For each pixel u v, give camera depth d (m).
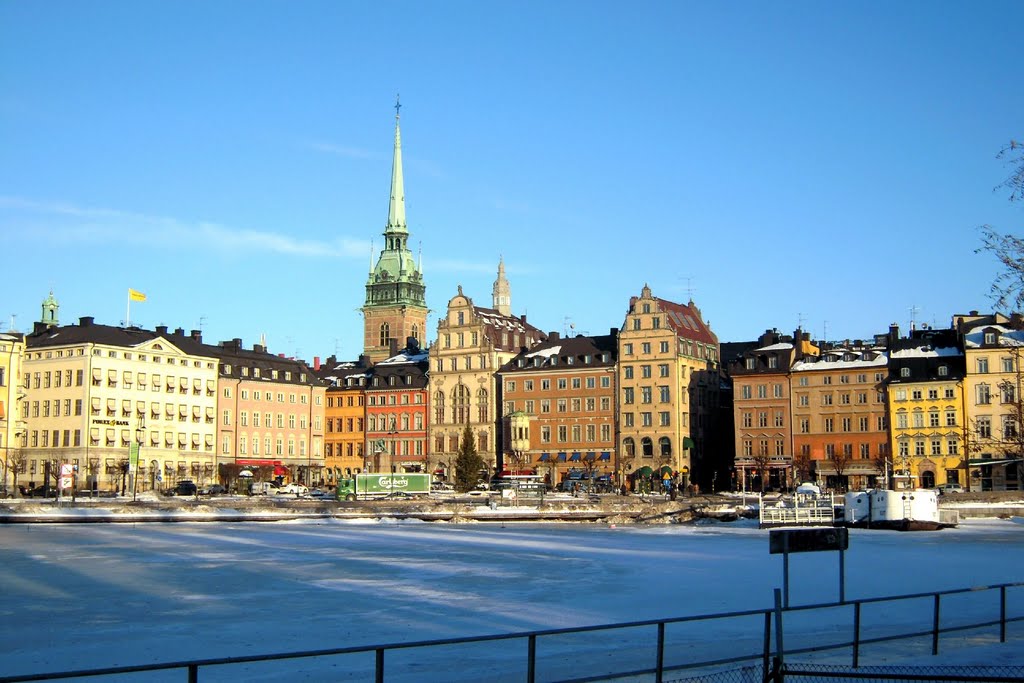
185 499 161.88
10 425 173.12
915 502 119.56
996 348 184.62
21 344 175.88
